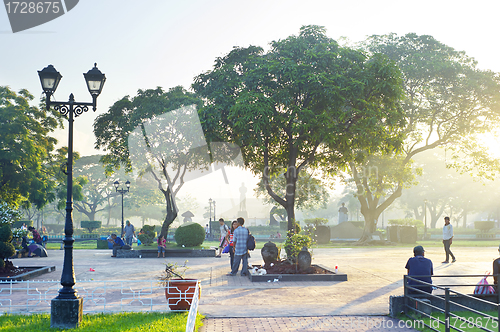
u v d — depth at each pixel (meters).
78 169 63.88
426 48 30.66
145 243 22.84
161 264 16.77
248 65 16.05
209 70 18.17
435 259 18.39
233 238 13.23
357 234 43.94
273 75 13.91
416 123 30.83
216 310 7.99
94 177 64.69
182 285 7.93
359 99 13.45
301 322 7.05
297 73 13.20
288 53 14.47
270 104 12.94
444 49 30.38
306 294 9.73
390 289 10.44
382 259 18.69
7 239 13.95
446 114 29.78
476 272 13.66
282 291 10.13
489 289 8.27
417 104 30.02
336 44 14.67
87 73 7.62
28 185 31.45
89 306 8.39
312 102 13.90
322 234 34.19
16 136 30.39
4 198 32.03
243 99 12.66
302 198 27.22
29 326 6.70
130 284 11.33
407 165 31.84
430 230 51.12
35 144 32.09
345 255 20.94
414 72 28.23
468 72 28.58
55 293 9.91
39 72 7.40
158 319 7.04
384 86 13.66
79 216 85.25
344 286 10.89
